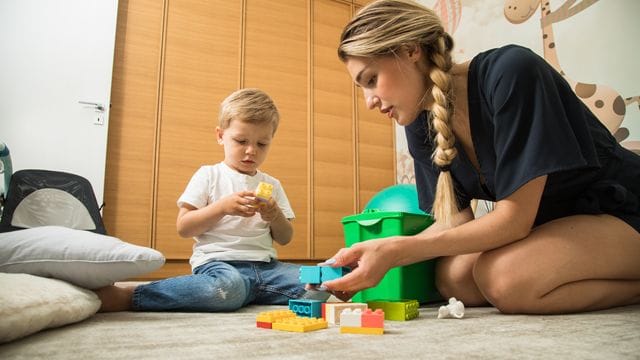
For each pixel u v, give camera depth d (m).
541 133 0.78
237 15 2.78
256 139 1.34
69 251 0.86
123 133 2.39
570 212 0.97
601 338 0.57
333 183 2.95
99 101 2.29
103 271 0.88
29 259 0.84
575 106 0.88
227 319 0.84
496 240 0.82
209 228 1.21
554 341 0.55
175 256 2.39
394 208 1.59
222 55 2.70
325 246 2.86
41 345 0.54
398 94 0.91
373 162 3.13
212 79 2.65
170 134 2.49
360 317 0.63
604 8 1.79
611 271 0.85
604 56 1.78
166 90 2.52
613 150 0.95
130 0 2.49
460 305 0.82
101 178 2.25
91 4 2.33
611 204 0.91
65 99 2.23
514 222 0.81
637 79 1.67
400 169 3.18
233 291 1.03
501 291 0.83
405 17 0.90
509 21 2.23
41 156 2.17
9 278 0.67
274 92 2.84
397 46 0.88
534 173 0.77
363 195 3.05
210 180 1.32
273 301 1.21
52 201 1.48
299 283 1.20
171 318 0.85
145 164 2.42
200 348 0.52
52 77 2.22
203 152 2.56
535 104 0.80
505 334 0.61
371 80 0.93
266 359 0.45
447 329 0.66
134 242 2.33
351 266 0.86
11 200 1.41
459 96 0.98
